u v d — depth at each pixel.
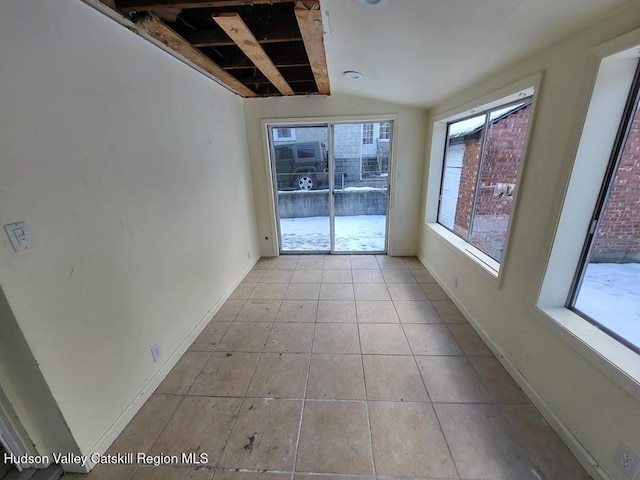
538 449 1.44
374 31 1.66
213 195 2.76
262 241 4.26
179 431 1.59
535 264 1.66
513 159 2.12
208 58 2.17
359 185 4.29
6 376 1.20
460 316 2.64
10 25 1.06
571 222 1.46
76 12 1.33
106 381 1.51
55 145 1.23
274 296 3.11
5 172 1.05
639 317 1.25
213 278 2.76
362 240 4.69
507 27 1.40
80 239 1.35
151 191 1.86
